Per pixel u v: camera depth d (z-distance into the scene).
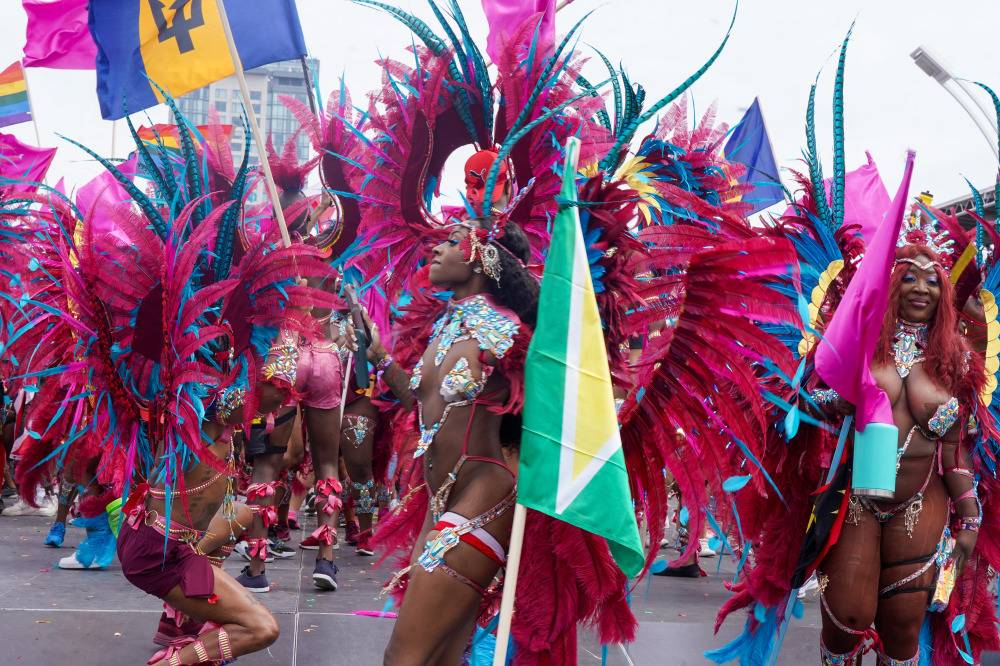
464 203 3.38
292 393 4.62
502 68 3.96
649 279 3.64
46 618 5.12
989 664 5.16
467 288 3.37
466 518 3.18
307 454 7.87
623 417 3.51
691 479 3.57
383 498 7.87
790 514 4.38
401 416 3.79
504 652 3.00
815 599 6.77
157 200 4.15
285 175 6.15
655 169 5.11
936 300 4.02
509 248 3.35
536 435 3.06
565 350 3.08
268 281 3.81
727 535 4.48
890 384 3.99
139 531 3.67
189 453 3.72
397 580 3.37
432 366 3.33
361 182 4.84
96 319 3.54
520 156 3.96
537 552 3.29
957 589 4.48
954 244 4.59
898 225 3.75
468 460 3.23
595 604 3.44
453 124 4.06
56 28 8.52
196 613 3.70
